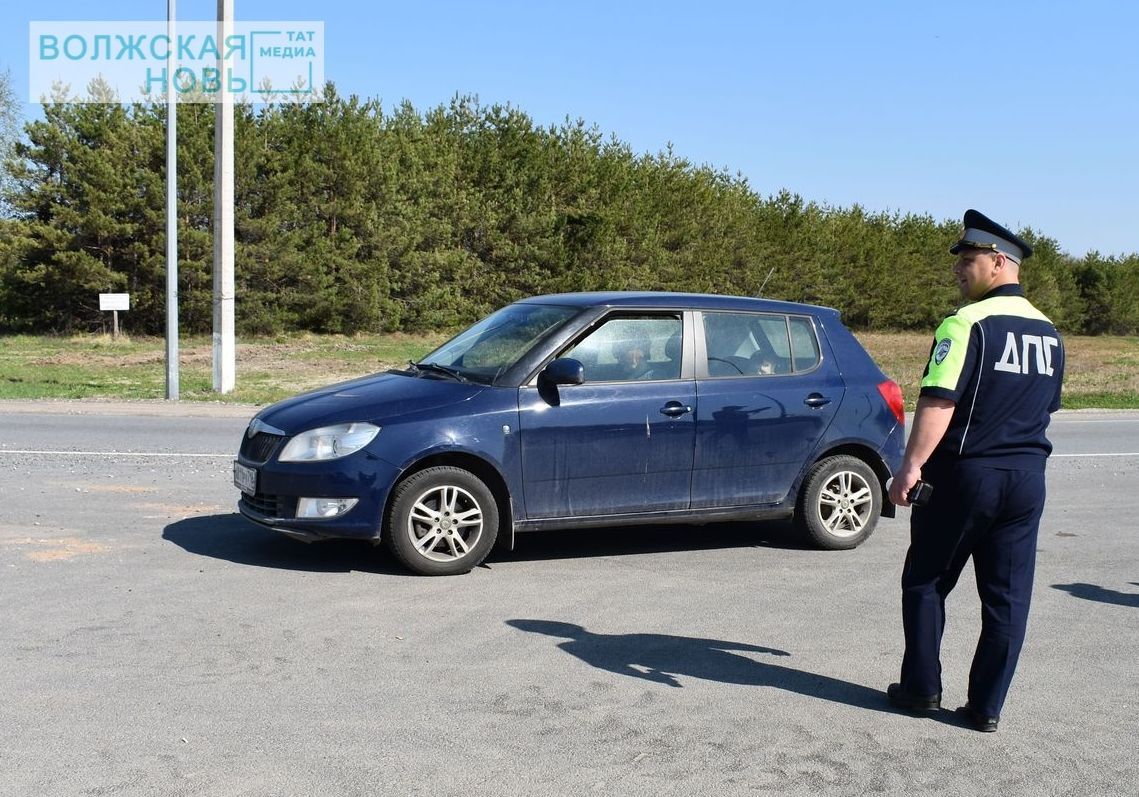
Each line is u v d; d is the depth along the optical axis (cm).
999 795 386
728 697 478
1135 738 442
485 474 689
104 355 3058
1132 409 2181
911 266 7375
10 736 412
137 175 3662
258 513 686
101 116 3731
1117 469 1243
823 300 6819
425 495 668
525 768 397
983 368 423
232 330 1883
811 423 765
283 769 390
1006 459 425
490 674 498
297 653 519
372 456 658
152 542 737
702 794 379
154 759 395
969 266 443
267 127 4041
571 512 704
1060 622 612
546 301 774
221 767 390
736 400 741
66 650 512
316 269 4084
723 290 6059
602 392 708
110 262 3775
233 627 556
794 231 6775
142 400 1775
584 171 5225
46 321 3859
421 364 760
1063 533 873
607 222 5075
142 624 556
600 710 457
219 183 1836
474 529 681
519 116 5066
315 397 716
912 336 6644
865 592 665
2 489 909
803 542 786
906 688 466
